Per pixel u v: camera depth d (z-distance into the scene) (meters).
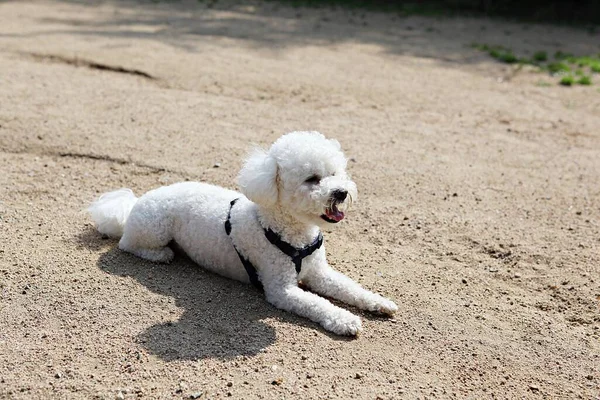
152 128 2.72
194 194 2.01
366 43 4.66
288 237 1.90
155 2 5.88
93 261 2.02
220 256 1.97
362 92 3.39
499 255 2.16
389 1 6.68
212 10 5.66
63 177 2.38
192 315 1.88
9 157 2.47
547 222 2.32
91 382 1.72
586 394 1.78
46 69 3.35
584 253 2.18
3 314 1.86
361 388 1.74
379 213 2.31
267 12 5.75
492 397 1.75
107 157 2.50
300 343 1.83
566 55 4.56
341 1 6.57
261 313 1.89
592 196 2.47
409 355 1.83
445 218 2.30
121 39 4.15
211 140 2.66
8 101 2.84
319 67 3.84
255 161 1.88
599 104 3.46
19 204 2.23
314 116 2.96
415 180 2.50
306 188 1.84
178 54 3.87
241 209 1.94
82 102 2.89
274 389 1.73
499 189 2.49
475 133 2.91
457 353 1.84
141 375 1.74
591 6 6.15
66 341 1.80
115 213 2.07
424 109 3.20
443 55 4.42
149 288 1.95
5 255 2.02
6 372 1.73
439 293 2.01
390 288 2.01
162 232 2.01
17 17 4.68
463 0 6.39
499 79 3.88
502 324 1.93
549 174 2.61
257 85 3.36
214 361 1.78
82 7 5.35
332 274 1.96
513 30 5.52
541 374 1.81
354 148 2.69
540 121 3.13
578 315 1.97
